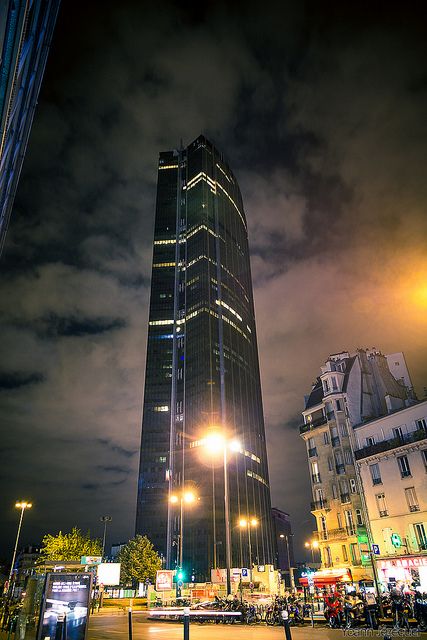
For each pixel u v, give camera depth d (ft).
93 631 75.20
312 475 155.22
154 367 495.00
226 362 483.10
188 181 645.10
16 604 80.12
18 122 28.25
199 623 90.99
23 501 174.81
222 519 380.78
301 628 69.46
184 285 548.31
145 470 434.71
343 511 138.41
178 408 462.60
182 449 433.89
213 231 583.99
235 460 428.15
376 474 119.65
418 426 112.98
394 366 171.01
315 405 161.79
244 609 86.22
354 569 121.80
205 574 352.69
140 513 413.59
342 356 170.50
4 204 36.91
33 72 31.14
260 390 551.59
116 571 150.00
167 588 144.56
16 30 16.87
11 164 32.12
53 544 209.97
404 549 106.52
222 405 446.60
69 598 41.22
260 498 443.32
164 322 526.98
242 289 592.19
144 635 66.44
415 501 107.65
